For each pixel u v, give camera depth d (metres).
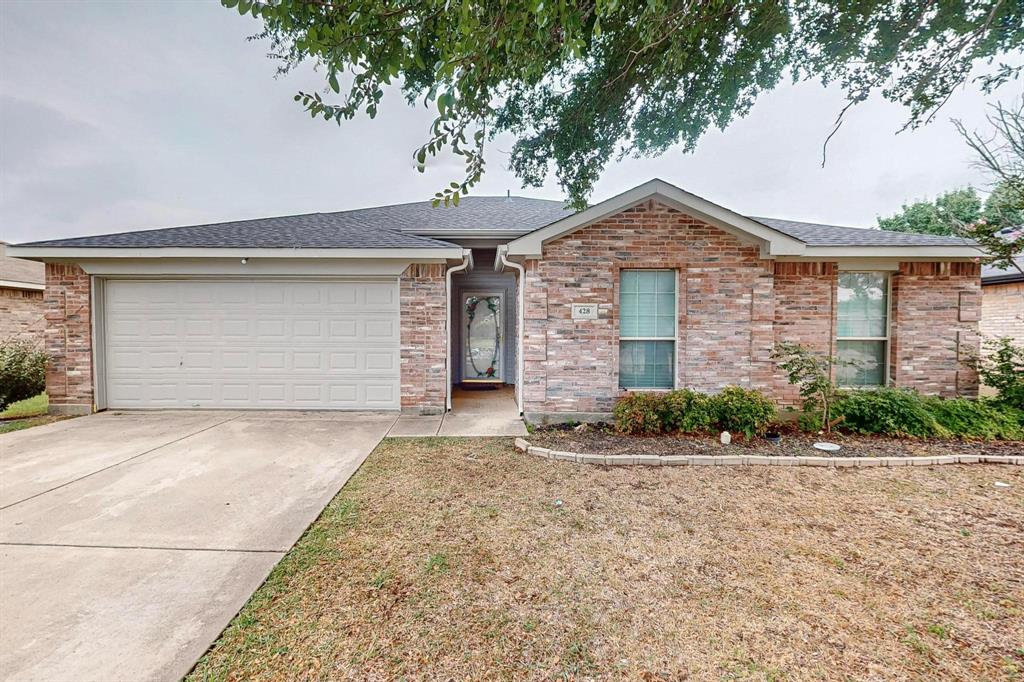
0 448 5.86
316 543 3.39
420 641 2.35
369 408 8.09
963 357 7.55
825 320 7.47
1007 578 2.95
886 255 7.20
